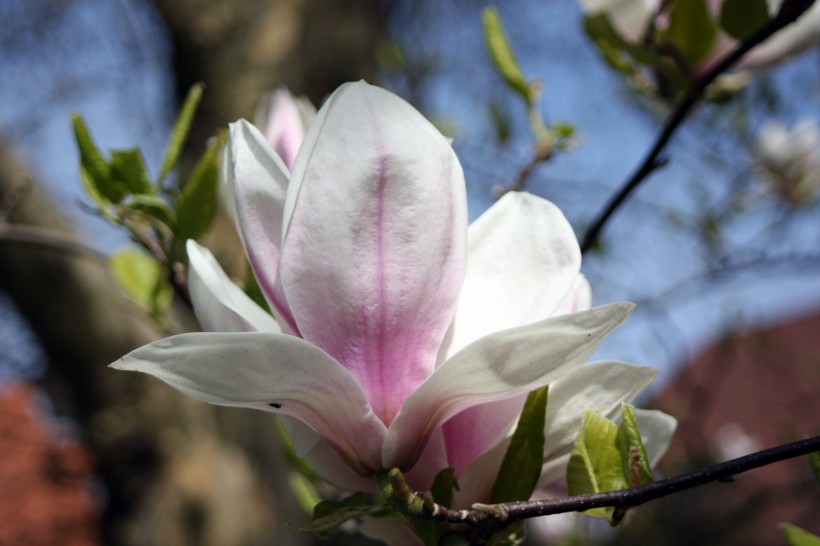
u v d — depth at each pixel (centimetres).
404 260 48
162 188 66
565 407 52
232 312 49
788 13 64
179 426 170
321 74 162
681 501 192
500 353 47
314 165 48
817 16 69
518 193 52
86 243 84
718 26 66
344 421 49
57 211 172
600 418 52
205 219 65
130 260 82
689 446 190
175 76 158
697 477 48
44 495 341
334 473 51
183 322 97
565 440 52
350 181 48
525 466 51
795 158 176
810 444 48
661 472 191
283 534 160
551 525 127
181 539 162
